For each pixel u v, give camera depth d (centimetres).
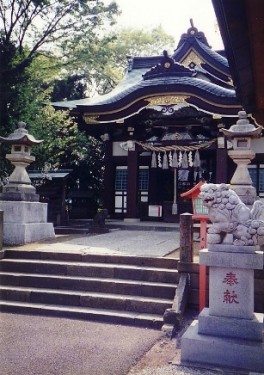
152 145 1694
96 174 2331
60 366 445
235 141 920
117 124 1742
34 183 1623
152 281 715
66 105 1742
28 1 1409
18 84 1424
